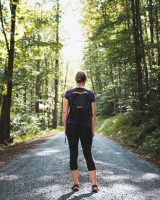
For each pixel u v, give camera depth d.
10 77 17.44
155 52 23.53
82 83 5.54
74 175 5.65
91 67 47.41
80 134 5.44
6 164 8.86
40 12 18.64
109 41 22.16
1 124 18.50
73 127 5.39
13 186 6.09
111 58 22.53
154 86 19.86
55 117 39.75
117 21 22.36
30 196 5.37
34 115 29.94
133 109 22.64
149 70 22.61
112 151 12.07
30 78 23.45
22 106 27.25
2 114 18.62
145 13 22.52
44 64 37.59
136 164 8.91
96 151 11.68
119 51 21.94
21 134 25.50
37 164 8.56
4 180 6.62
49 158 9.65
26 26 18.97
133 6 20.33
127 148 14.20
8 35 19.09
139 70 20.14
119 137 20.66
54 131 32.84
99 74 51.03
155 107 17.86
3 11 17.97
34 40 18.73
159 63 20.58
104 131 30.98
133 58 21.98
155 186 6.12
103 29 21.97
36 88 36.09
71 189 5.76
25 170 7.70
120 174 7.23
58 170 7.60
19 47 19.02
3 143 17.58
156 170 8.01
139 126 18.94
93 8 27.58
